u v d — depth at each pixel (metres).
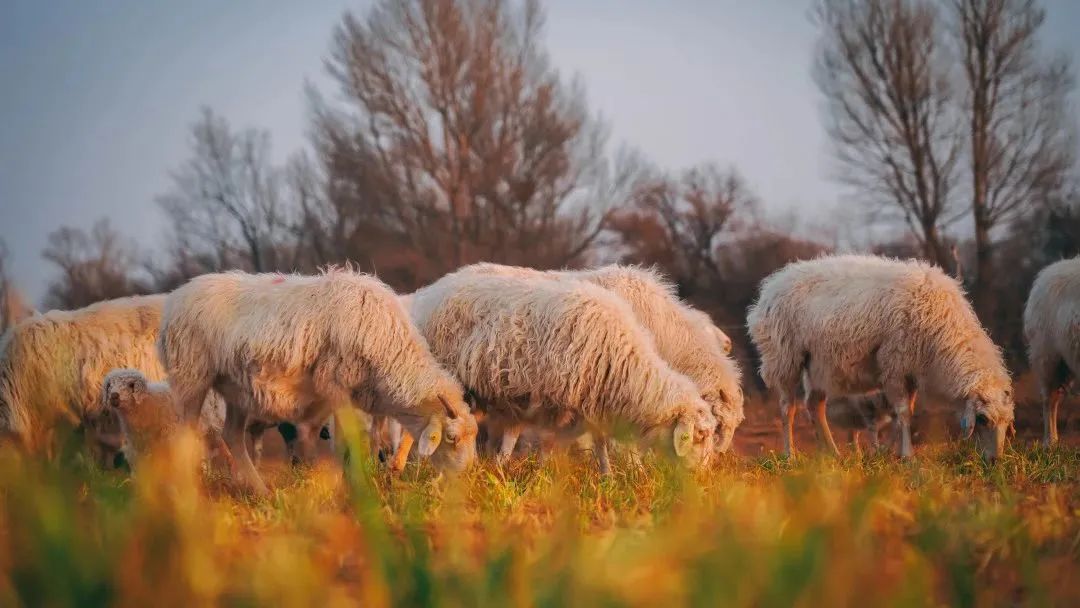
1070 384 20.17
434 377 13.69
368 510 5.88
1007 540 7.70
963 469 15.01
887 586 5.64
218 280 14.08
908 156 42.75
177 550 5.58
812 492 6.69
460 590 5.44
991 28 40.97
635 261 49.03
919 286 17.72
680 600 5.45
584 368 14.16
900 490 10.83
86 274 50.22
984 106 41.56
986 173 41.56
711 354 17.22
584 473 13.69
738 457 17.06
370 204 50.94
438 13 50.03
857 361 18.12
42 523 5.36
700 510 7.86
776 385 19.38
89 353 17.42
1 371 16.92
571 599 5.35
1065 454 16.36
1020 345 37.06
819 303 18.48
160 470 6.46
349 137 51.00
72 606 5.14
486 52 50.72
